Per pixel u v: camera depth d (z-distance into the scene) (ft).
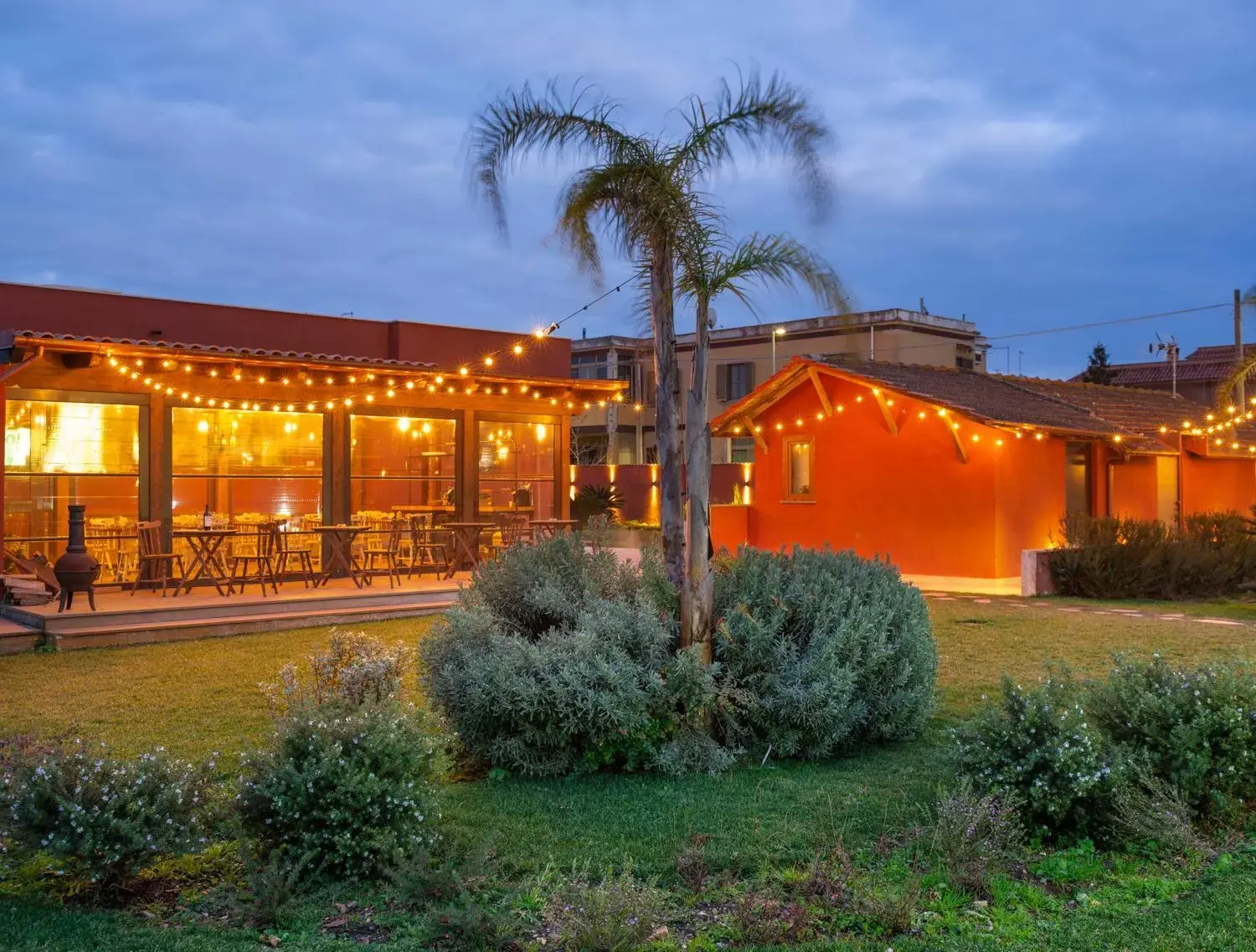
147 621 34.35
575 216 22.72
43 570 36.42
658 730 19.77
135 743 21.01
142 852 13.76
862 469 57.11
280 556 39.81
